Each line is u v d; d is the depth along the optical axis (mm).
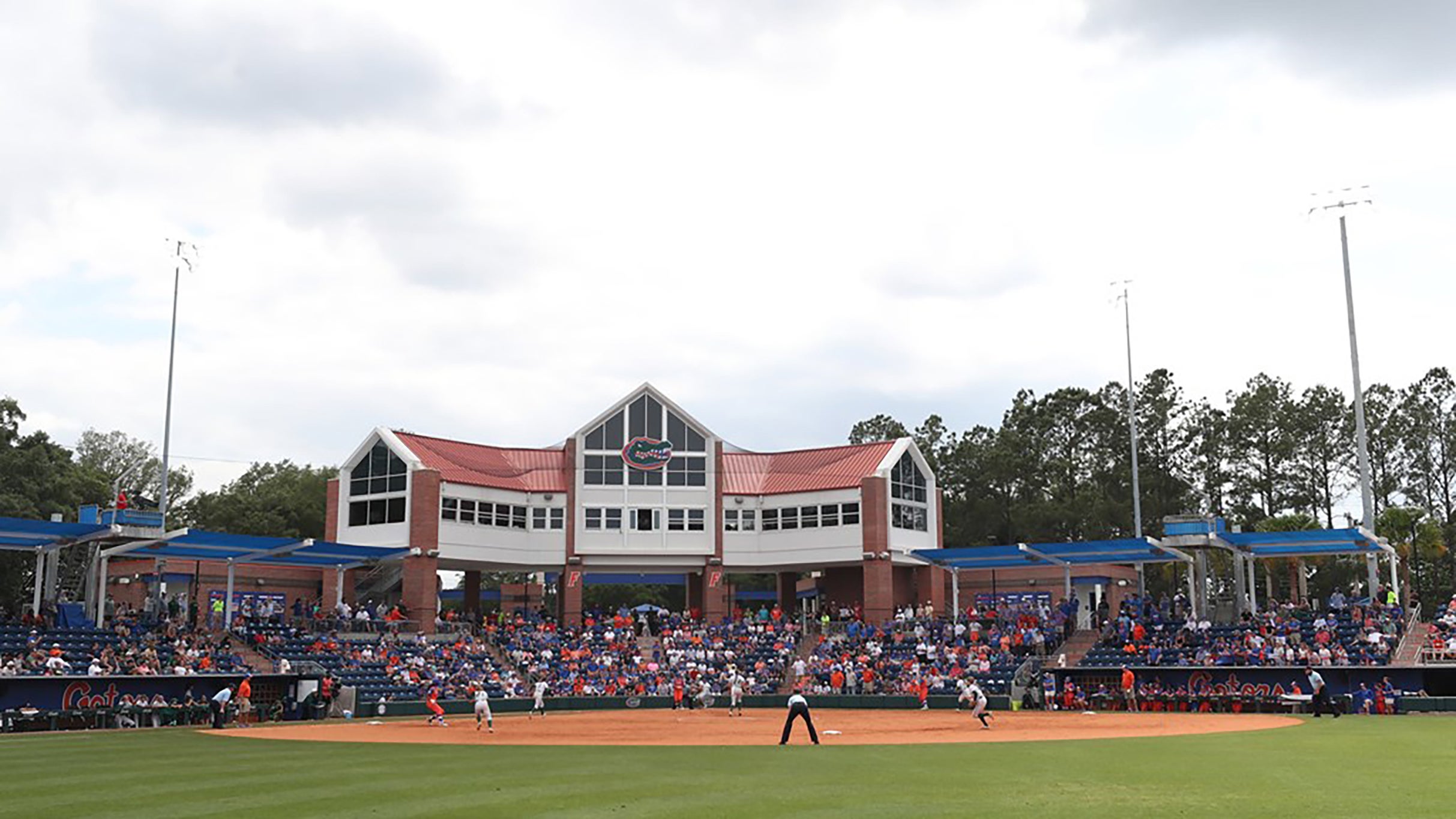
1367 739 36375
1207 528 68188
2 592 85688
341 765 29344
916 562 87500
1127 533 112562
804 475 89750
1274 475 113438
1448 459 106875
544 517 86500
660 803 21250
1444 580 108938
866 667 70938
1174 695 59219
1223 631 66000
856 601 90062
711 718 56594
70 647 57312
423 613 78750
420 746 37031
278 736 43781
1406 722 46250
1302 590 86000
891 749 33875
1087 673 64375
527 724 52062
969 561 77375
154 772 27688
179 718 52688
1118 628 70625
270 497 118500
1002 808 20172
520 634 77625
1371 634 60562
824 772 26766
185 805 21500
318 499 120438
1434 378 108438
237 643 65375
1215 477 115938
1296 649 60781
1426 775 25250
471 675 68062
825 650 76375
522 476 88125
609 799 21906
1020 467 121062
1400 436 108125
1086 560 74250
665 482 87375
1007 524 121625
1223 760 29031
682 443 88000
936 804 20781
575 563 85500
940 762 29172
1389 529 81875
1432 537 82375
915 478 89750
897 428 137000
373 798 22266
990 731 43469
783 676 74312
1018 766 27953
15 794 23375
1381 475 110438
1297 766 27312
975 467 124438
